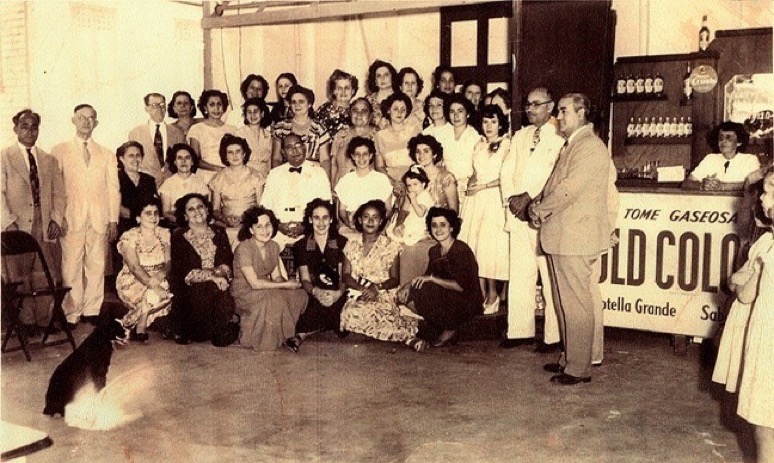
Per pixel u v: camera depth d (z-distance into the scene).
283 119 7.23
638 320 5.72
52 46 6.82
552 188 4.91
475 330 5.93
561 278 4.85
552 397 4.57
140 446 3.84
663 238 5.58
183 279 5.91
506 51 7.61
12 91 6.75
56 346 5.88
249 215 5.85
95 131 7.17
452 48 7.88
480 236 6.02
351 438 3.92
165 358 5.48
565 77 6.33
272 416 4.25
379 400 4.52
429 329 5.79
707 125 6.70
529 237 5.63
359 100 6.78
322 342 5.92
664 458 3.66
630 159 7.05
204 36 8.05
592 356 5.12
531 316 5.74
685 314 5.54
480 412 4.31
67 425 4.17
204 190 6.88
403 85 7.21
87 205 6.45
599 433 3.99
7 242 5.60
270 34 8.50
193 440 3.91
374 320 5.78
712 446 3.81
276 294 5.73
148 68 7.61
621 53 7.16
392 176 6.65
